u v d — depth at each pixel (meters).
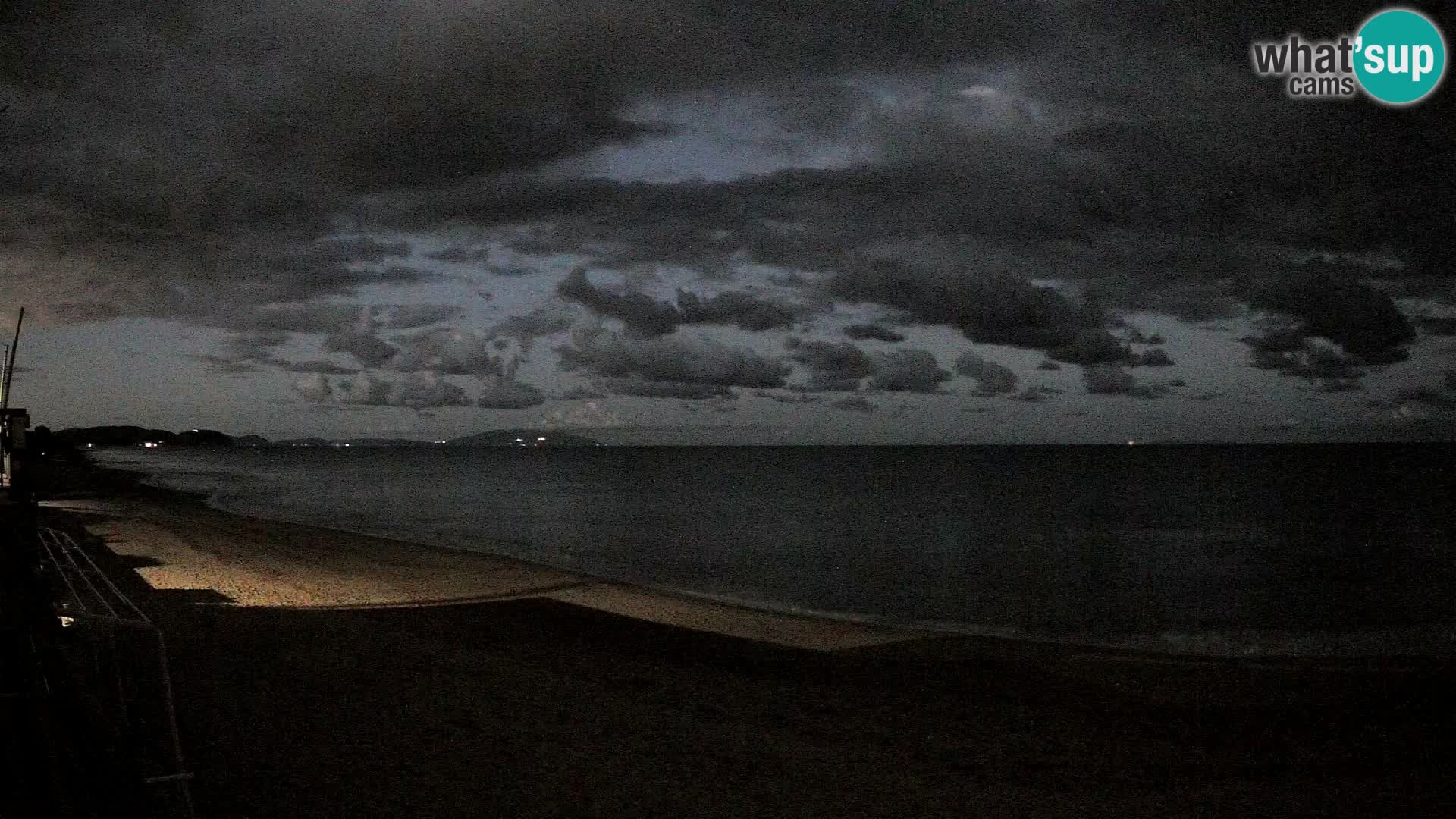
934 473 131.75
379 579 19.33
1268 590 26.17
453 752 7.36
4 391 17.30
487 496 71.62
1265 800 7.09
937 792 7.10
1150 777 7.75
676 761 7.56
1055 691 11.12
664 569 28.42
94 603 13.33
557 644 13.05
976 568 30.73
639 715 9.04
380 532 37.56
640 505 62.94
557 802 6.43
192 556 21.73
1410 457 198.38
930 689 11.05
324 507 53.84
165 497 51.00
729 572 28.22
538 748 7.63
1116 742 8.89
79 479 61.41
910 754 8.20
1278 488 87.75
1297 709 10.34
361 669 10.08
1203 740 9.02
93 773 5.14
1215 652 16.52
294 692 8.81
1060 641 15.07
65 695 5.81
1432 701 10.75
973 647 14.06
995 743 8.70
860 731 8.95
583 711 9.02
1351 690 11.27
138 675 8.92
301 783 6.41
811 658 12.88
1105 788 7.37
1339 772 7.96
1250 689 11.35
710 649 13.29
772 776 7.30
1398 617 21.73
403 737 7.68
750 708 9.72
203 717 7.74
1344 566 31.92
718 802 6.61
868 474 130.12
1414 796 7.20
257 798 6.06
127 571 18.53
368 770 6.77
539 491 79.69
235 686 8.85
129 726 6.42
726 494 78.25
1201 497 72.50
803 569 29.64
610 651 12.72
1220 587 26.80
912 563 32.00
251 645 10.80
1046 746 8.65
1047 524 49.12
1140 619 21.08
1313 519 52.66
